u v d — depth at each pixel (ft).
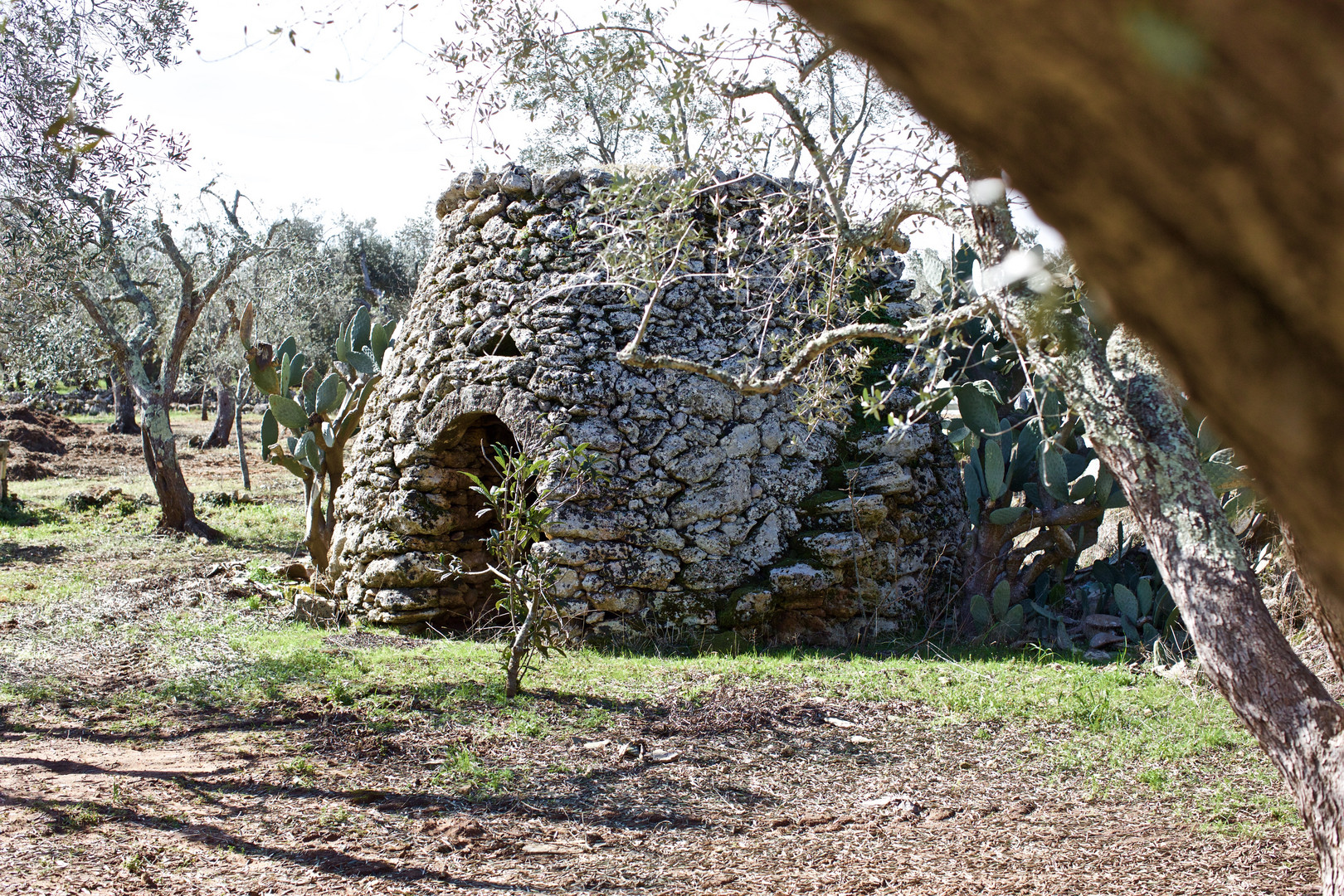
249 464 89.97
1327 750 9.59
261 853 14.83
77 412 134.82
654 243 14.73
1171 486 10.15
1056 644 31.63
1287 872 14.35
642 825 16.22
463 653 28.07
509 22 14.80
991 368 36.63
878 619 31.73
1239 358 1.50
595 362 30.91
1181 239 1.44
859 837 15.79
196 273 73.15
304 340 88.22
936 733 21.07
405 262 129.59
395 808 16.74
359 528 33.96
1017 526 33.32
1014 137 1.48
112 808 16.34
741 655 28.84
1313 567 1.79
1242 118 1.24
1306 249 1.32
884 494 32.07
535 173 33.40
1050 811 16.89
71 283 37.27
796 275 16.74
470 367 31.91
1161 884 13.99
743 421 31.60
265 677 24.70
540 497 29.01
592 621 29.50
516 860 14.78
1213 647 10.07
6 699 23.07
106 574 39.73
